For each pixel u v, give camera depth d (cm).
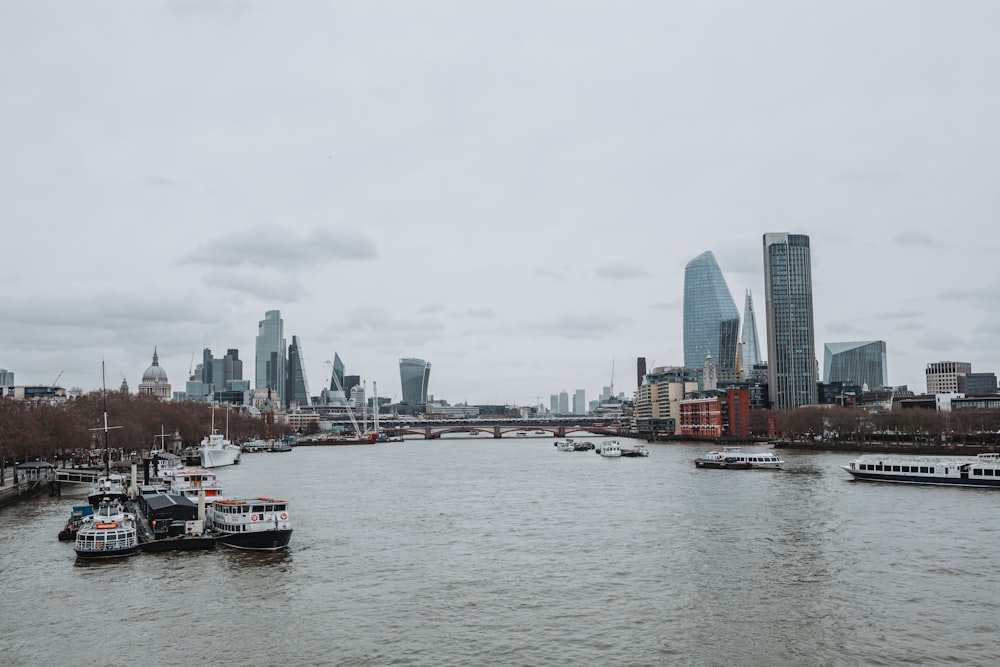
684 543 13400
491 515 17112
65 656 8238
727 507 17700
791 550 12719
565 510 17738
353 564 12175
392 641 8612
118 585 10962
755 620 9162
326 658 8131
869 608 9562
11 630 9056
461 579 11162
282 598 10294
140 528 14612
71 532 14225
